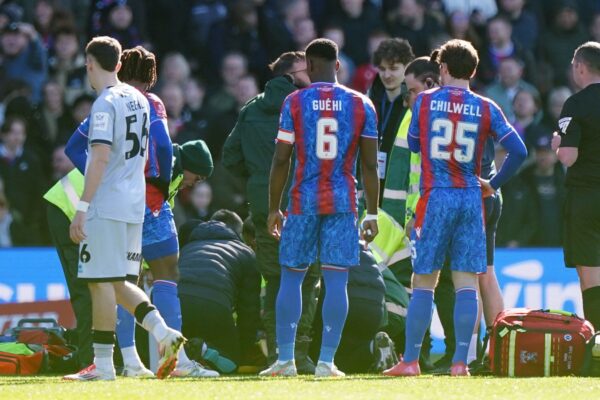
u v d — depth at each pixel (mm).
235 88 50438
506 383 22828
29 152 46562
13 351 29500
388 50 32281
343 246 25719
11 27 48875
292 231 25797
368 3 54281
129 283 24078
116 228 23828
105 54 24031
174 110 49094
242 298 30750
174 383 23000
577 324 26094
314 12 54562
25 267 39031
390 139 32656
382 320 30000
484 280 29750
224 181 47562
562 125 29578
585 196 29625
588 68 29609
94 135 23531
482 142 25719
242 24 52438
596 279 29812
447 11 55406
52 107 48156
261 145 29281
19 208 46156
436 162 25547
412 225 27891
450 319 30719
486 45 54375
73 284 29969
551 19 56562
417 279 26031
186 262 30234
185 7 52812
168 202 28969
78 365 30016
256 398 19797
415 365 26125
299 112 25641
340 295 25938
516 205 48438
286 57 29922
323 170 25594
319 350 30375
